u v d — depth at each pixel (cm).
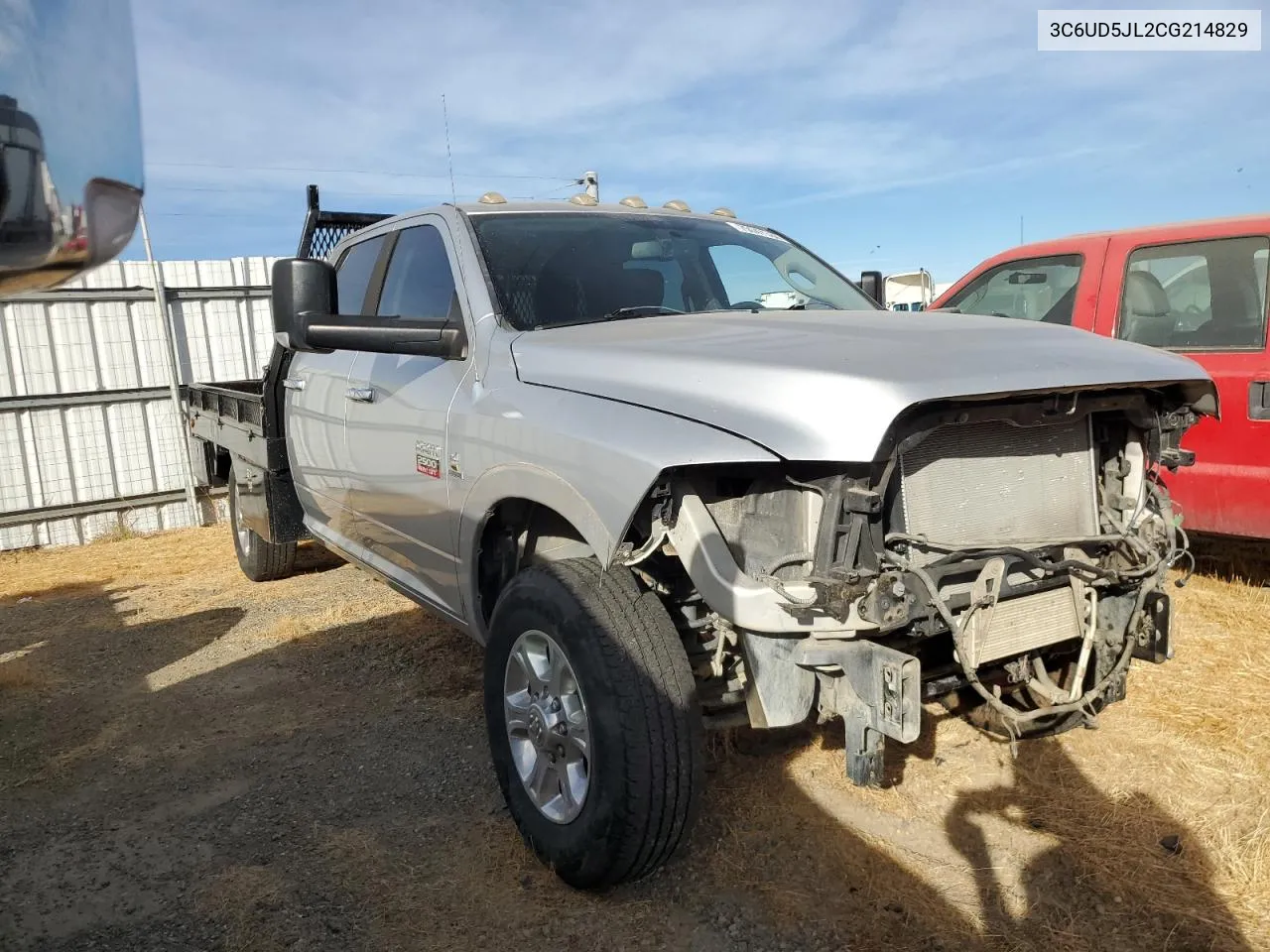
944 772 305
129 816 311
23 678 450
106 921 251
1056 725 291
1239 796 285
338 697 408
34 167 103
